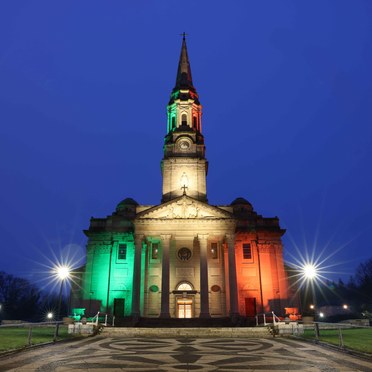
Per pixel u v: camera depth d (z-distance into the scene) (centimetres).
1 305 9400
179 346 2191
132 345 2241
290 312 4153
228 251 4619
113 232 5275
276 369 1377
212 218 4725
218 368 1387
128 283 5022
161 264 4978
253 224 5441
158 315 4728
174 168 5638
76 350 1955
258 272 5141
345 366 1459
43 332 3019
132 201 5775
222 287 4888
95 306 4941
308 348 2081
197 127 6178
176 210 4812
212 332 3091
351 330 3500
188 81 6538
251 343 2384
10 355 1742
